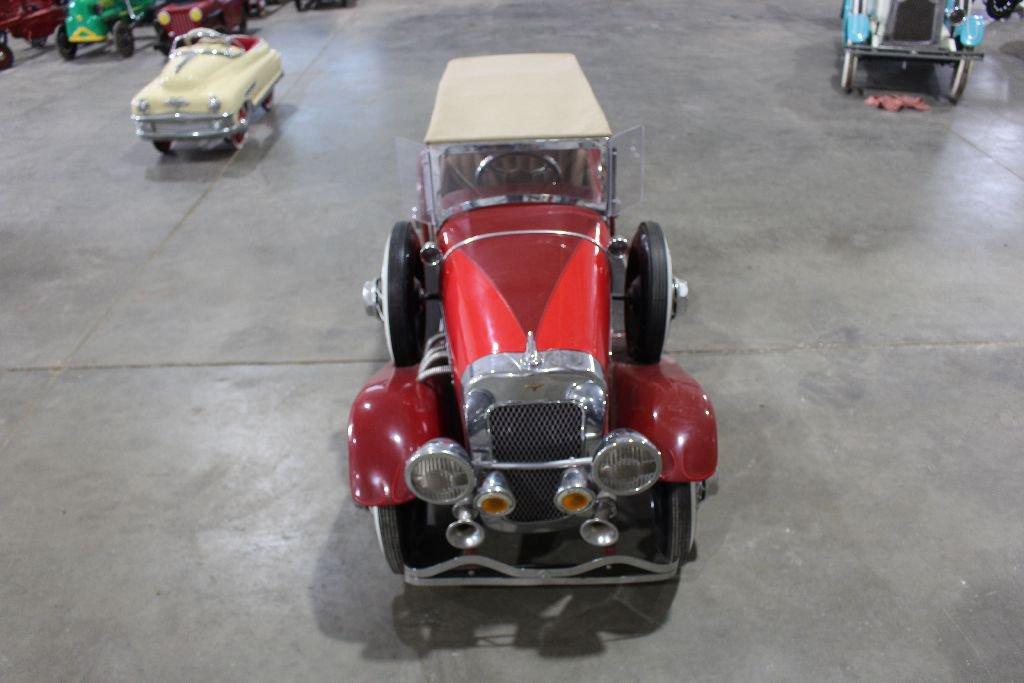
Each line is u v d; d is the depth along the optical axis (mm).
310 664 3055
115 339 5184
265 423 4352
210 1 11422
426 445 2699
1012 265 5566
